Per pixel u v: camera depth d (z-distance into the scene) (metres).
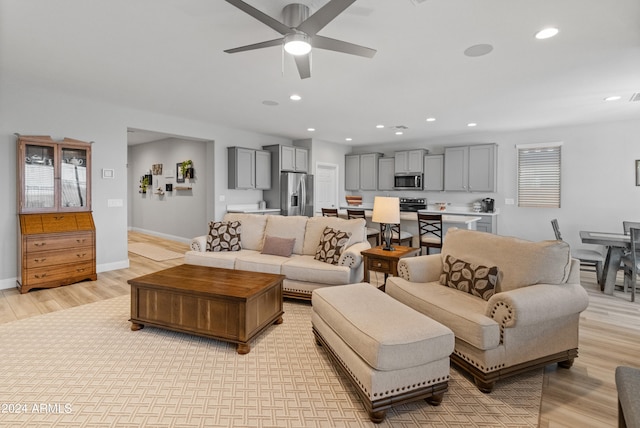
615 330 2.98
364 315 2.07
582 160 5.90
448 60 3.15
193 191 7.26
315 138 7.71
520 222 6.54
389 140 7.93
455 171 7.00
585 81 3.71
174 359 2.39
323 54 3.03
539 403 1.96
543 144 6.23
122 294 3.84
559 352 2.28
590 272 5.20
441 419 1.81
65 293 3.85
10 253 3.98
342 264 3.44
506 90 4.02
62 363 2.31
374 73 3.50
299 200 7.21
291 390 2.04
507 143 6.64
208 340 2.70
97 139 4.67
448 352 1.90
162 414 1.80
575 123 5.79
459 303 2.36
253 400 1.94
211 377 2.17
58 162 4.11
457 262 2.78
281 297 3.10
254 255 3.99
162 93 4.29
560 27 2.51
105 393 1.98
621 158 5.57
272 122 5.99
